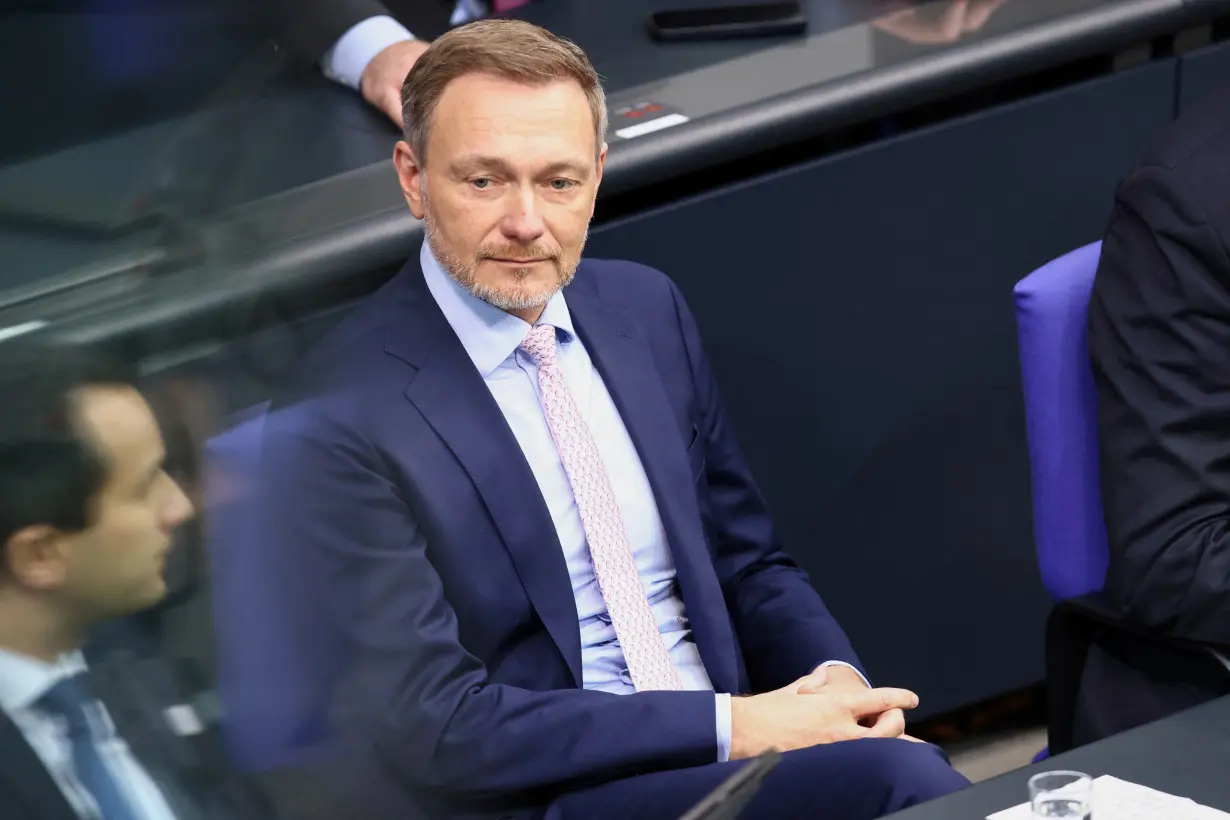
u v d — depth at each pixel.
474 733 6.27
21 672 4.55
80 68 10.32
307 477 6.25
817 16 9.97
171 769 4.88
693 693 6.43
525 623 6.66
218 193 7.88
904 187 9.05
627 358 7.14
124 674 4.75
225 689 5.29
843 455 9.38
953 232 9.27
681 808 6.18
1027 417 7.46
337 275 7.59
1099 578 7.44
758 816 6.10
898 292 9.23
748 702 6.45
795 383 9.13
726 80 9.03
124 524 4.56
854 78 8.87
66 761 4.55
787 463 9.26
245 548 5.62
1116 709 7.27
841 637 7.24
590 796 6.34
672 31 9.69
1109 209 9.70
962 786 5.92
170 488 4.98
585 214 6.63
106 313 6.65
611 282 7.35
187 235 7.37
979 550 9.88
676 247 8.60
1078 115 9.41
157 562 4.68
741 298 8.84
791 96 8.71
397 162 6.80
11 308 6.64
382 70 8.95
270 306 7.13
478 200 6.46
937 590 9.85
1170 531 6.91
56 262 7.00
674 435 7.11
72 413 4.40
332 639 6.14
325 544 6.22
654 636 6.84
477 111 6.40
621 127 8.52
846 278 9.06
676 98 8.83
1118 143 9.59
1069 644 7.52
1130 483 7.05
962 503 9.76
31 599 4.51
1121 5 9.47
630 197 8.64
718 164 8.72
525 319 6.81
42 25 10.84
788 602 7.36
